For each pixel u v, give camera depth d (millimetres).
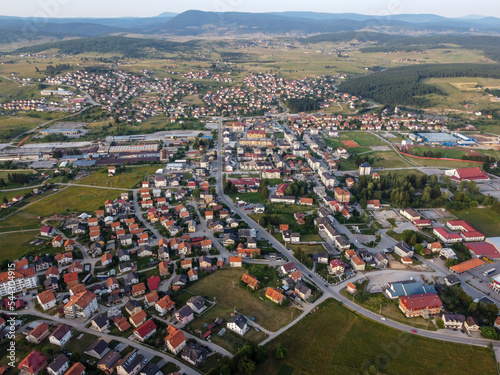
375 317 149750
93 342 136375
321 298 162250
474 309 149750
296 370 124938
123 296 164000
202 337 138125
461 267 181125
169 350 132625
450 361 129000
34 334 136500
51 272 176250
